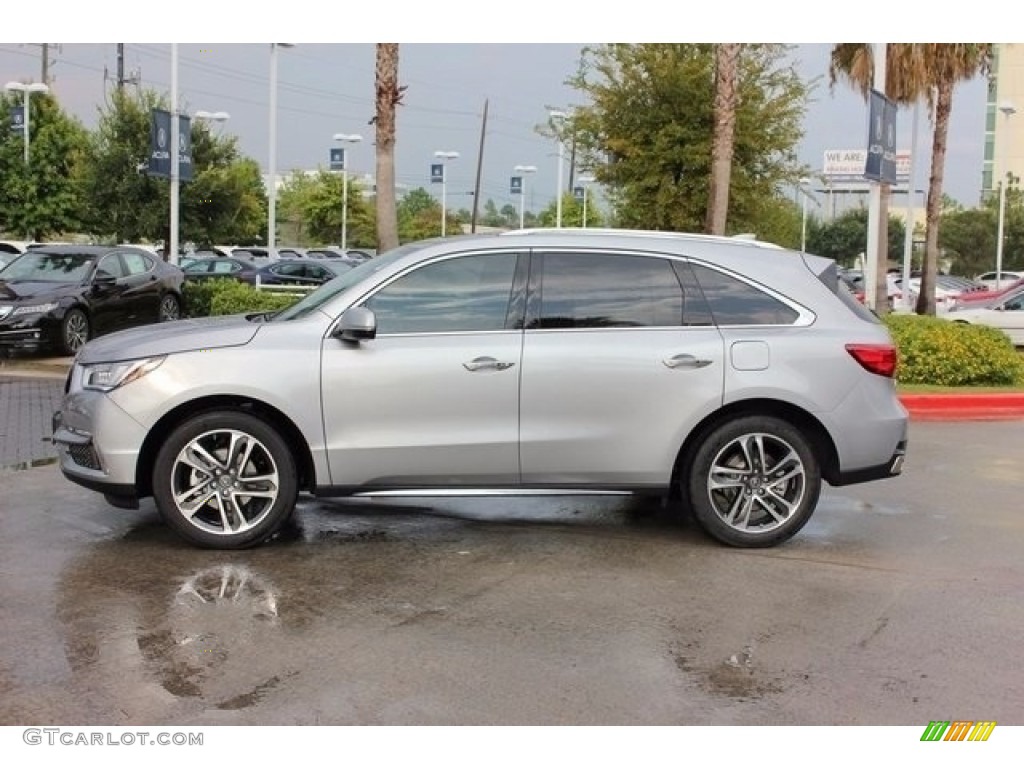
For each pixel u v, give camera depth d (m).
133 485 6.09
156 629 5.04
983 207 78.81
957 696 4.46
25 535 6.59
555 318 6.31
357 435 6.15
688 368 6.27
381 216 16.31
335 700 4.31
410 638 4.98
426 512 7.37
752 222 22.05
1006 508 7.82
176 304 18.09
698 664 4.73
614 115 21.45
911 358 14.38
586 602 5.52
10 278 15.91
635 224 22.34
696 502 6.44
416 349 6.16
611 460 6.30
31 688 4.39
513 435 6.22
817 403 6.35
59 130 38.28
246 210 38.47
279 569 5.99
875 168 16.22
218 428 6.13
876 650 4.93
